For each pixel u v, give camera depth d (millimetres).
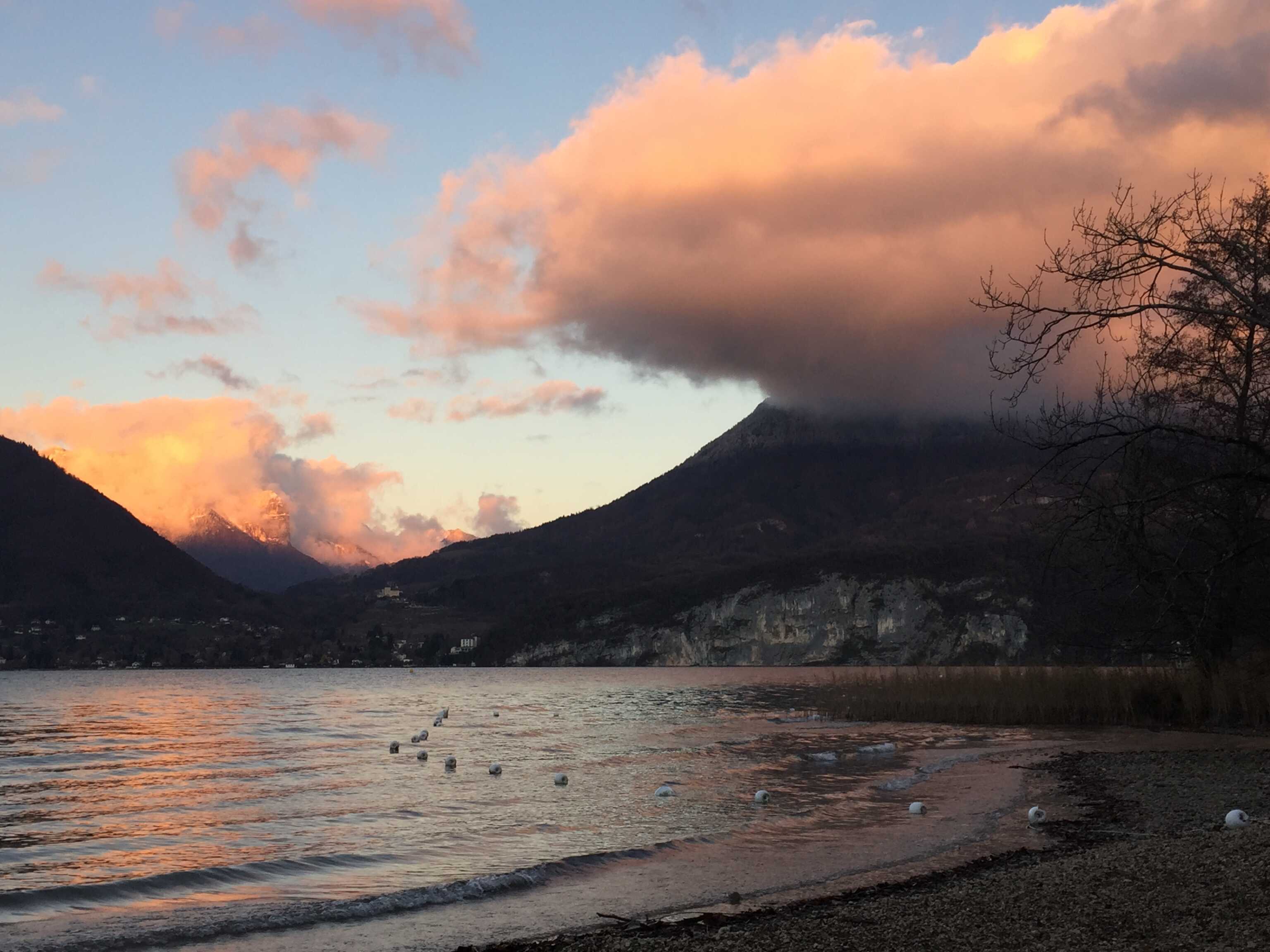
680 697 106312
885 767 34625
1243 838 15406
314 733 60125
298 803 28797
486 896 16672
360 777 35750
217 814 27000
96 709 92500
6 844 22734
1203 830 18688
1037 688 51062
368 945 13820
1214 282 15836
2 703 103812
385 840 22391
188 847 22016
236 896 17016
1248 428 26922
